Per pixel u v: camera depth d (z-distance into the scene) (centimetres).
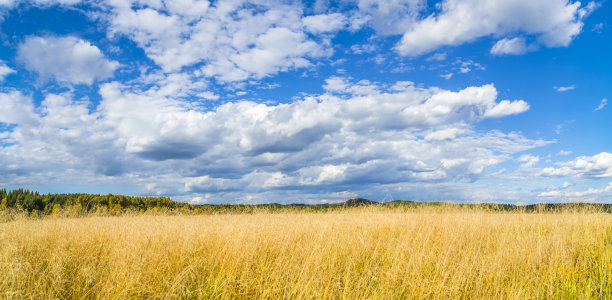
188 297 463
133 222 1027
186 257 581
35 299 438
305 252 593
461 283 495
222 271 523
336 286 474
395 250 618
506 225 922
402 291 467
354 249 644
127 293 450
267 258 604
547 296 471
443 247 647
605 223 901
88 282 486
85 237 724
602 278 532
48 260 554
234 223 902
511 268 577
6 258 510
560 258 603
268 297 458
